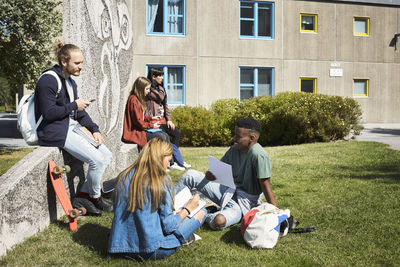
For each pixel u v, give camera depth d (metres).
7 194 3.10
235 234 3.74
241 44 17.44
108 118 5.81
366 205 4.62
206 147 12.54
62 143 3.96
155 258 3.00
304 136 11.90
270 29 17.95
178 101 17.11
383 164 7.25
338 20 18.59
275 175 6.51
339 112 11.95
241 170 4.03
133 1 16.33
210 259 3.12
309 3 18.16
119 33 6.72
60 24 10.44
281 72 17.97
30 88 10.69
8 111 51.66
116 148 6.15
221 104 14.30
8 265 2.87
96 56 5.33
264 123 13.06
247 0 17.44
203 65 17.09
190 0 16.83
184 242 3.17
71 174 4.41
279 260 3.12
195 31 16.94
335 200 4.88
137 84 6.66
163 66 16.84
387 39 19.34
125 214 2.97
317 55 18.41
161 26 16.88
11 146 11.80
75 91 4.22
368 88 19.30
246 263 3.04
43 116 3.89
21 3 9.35
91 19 5.14
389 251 3.28
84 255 3.10
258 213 3.48
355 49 18.91
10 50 9.91
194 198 3.25
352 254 3.23
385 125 18.47
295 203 4.77
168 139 7.04
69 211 3.63
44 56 10.23
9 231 3.13
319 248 3.36
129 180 2.99
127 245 2.97
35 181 3.56
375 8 19.03
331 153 8.80
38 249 3.17
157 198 2.91
